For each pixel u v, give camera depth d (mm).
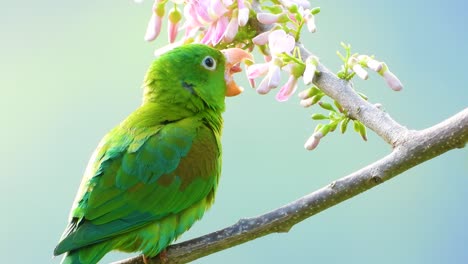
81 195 11008
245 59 11273
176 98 12047
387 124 9672
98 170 11125
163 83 12148
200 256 10383
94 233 10594
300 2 10836
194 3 10883
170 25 11273
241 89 12352
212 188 11688
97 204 10844
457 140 9164
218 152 11812
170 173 11219
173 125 11617
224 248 10195
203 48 12219
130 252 11078
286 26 10688
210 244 10211
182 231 11359
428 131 9328
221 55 12242
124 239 10875
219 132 12297
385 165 9422
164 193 11125
